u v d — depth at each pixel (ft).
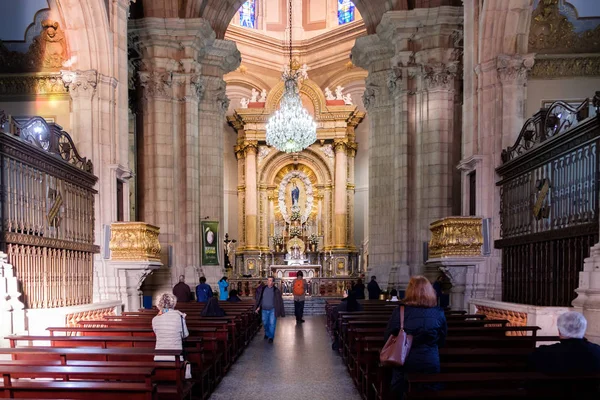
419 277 15.48
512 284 35.09
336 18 99.14
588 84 40.45
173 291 47.70
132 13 60.39
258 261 94.02
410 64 59.06
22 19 41.73
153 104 58.95
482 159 38.17
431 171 57.52
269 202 97.86
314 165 97.04
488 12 38.27
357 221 99.04
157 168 58.65
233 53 69.51
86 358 18.83
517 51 38.45
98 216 39.24
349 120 95.25
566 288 27.91
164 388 18.19
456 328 23.49
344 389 24.77
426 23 57.77
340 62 96.94
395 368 15.42
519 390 12.75
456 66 57.16
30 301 29.40
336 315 36.35
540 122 33.37
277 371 28.99
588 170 26.18
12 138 27.43
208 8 66.59
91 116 39.73
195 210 60.23
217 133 69.21
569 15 40.78
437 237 39.60
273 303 40.63
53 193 32.78
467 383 14.37
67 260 34.40
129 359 18.84
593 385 12.85
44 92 42.11
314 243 94.68
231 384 25.90
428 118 57.82
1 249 26.73
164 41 59.16
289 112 68.95
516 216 34.96
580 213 26.84
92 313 31.99
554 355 13.30
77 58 40.63
